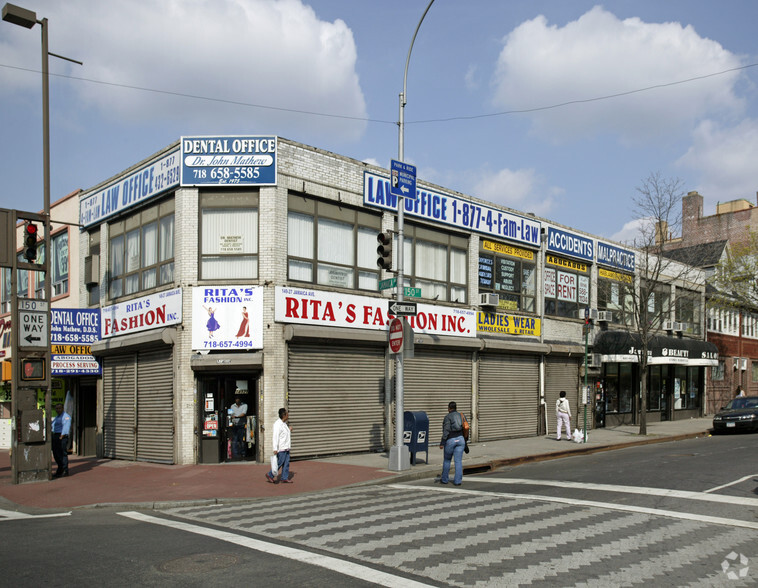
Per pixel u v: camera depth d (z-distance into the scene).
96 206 21.78
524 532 8.77
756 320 43.50
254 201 17.47
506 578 6.80
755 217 50.72
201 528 9.53
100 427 20.50
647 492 11.77
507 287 24.31
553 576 6.88
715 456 16.97
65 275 23.72
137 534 9.15
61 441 15.93
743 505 10.52
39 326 15.46
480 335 22.75
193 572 7.04
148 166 19.08
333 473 15.14
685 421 33.19
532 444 21.55
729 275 37.81
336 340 17.98
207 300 17.11
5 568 7.31
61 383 22.77
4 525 10.14
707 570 7.12
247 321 16.97
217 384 17.30
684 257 41.75
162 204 18.70
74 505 12.23
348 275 19.11
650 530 8.87
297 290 17.48
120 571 7.13
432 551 7.82
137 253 19.73
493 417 22.97
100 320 20.80
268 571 7.05
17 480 14.85
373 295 19.42
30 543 8.60
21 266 15.40
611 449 21.25
